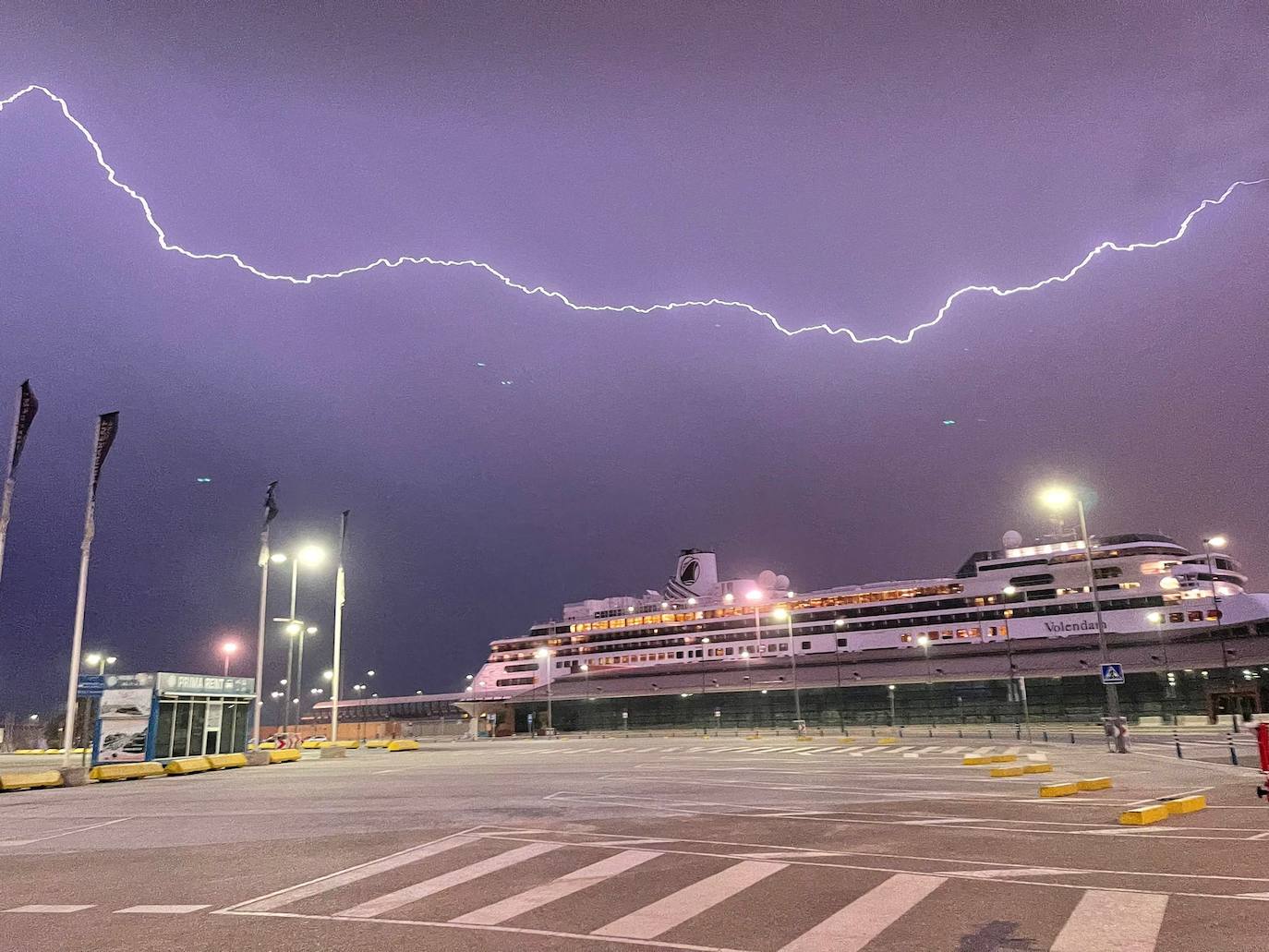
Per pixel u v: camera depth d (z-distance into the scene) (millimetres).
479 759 43156
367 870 11570
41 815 19562
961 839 12734
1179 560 102625
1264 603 94438
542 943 7766
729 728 113812
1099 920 7930
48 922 8992
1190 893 8852
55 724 87375
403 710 157375
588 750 50781
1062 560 107312
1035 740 49906
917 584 114438
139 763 34562
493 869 11383
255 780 30297
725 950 7387
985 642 108375
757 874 10562
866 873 10422
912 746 45500
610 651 132500
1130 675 99375
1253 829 13148
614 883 10297
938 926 7918
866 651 114438
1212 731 56469
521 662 138125
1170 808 14867
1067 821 14516
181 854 13328
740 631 123750
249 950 7719
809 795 20031
